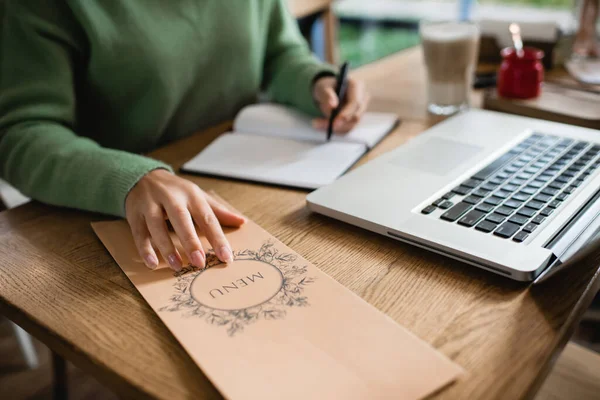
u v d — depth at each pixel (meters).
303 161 0.75
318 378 0.36
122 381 0.38
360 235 0.56
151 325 0.43
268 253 0.53
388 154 0.72
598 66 1.13
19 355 1.38
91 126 0.98
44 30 0.81
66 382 1.12
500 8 2.49
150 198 0.58
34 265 0.54
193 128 1.11
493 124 0.81
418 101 1.01
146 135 1.00
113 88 0.92
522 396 0.35
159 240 0.54
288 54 1.17
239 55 1.10
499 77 0.96
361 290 0.47
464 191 0.60
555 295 0.45
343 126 0.86
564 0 2.10
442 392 0.35
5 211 0.67
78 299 0.48
